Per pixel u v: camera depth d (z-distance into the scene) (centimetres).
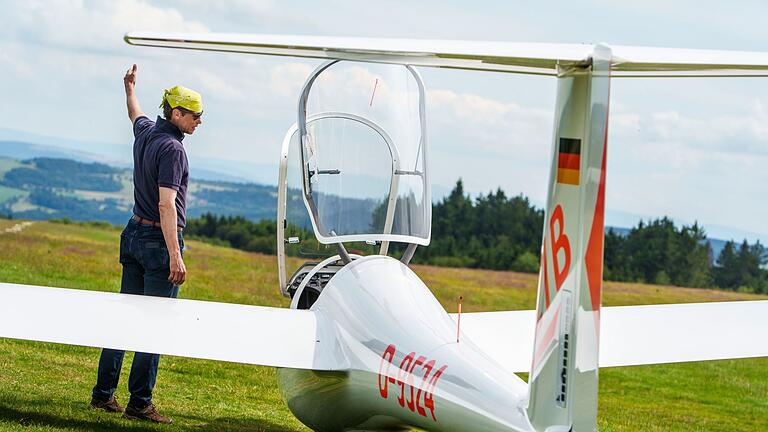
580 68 1130
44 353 2438
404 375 1456
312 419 1742
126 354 2566
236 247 13138
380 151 1877
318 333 1672
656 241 14025
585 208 1134
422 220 1873
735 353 1803
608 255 14112
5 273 4206
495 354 1798
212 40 1331
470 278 7656
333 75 1870
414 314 1545
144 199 1906
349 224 1880
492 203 14512
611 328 1917
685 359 1769
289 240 1939
